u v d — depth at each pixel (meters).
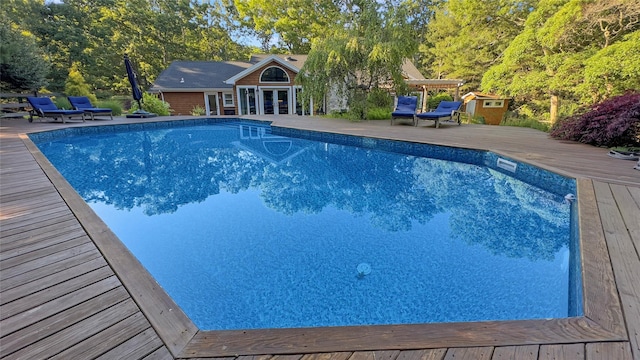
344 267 2.50
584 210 2.63
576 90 10.27
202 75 16.84
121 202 4.11
